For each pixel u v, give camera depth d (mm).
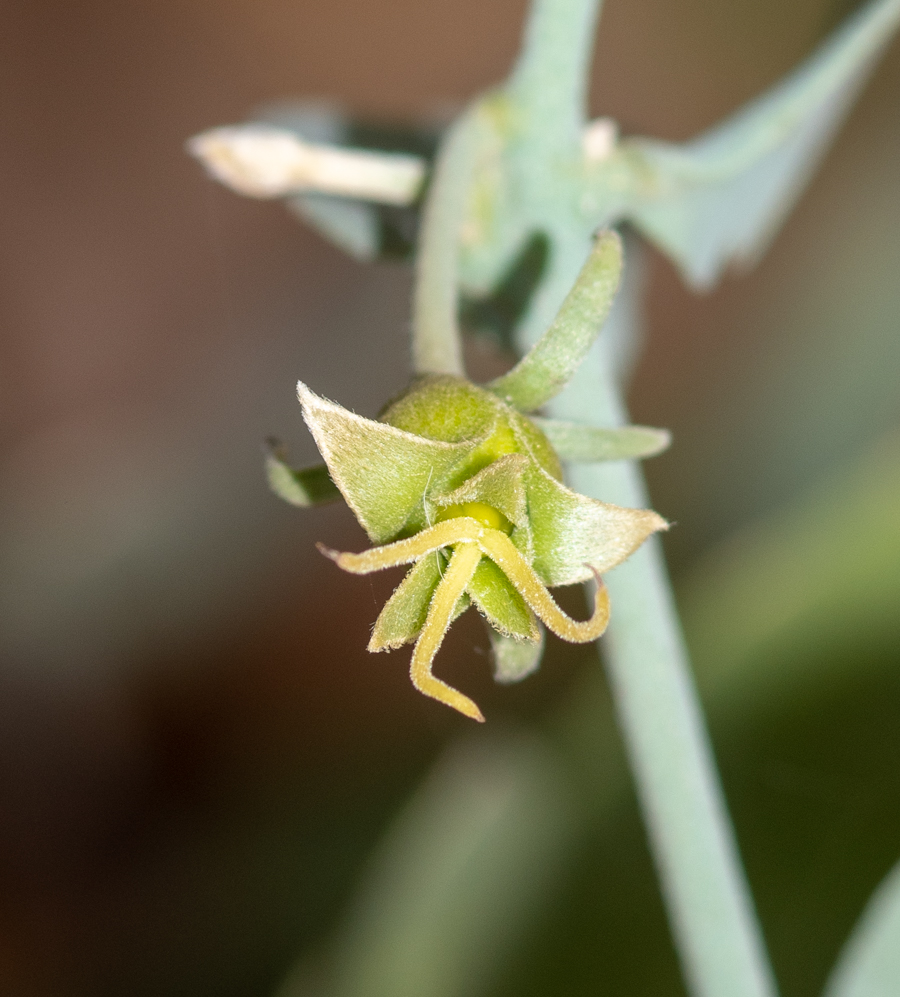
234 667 167
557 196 84
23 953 156
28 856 162
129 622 167
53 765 164
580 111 84
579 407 82
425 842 106
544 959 102
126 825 164
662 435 75
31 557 169
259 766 164
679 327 167
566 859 105
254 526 171
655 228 88
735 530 146
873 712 104
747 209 92
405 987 103
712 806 84
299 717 165
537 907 104
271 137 85
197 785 163
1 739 164
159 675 166
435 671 150
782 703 105
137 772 164
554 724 112
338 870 140
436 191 81
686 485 153
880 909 88
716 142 87
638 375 167
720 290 165
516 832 106
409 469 73
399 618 74
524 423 74
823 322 155
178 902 152
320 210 91
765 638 106
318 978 104
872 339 150
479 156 83
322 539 170
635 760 84
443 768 109
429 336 78
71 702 165
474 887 105
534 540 73
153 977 142
